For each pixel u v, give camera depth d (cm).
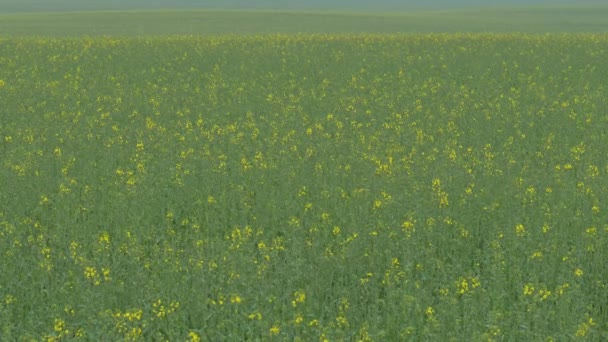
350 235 1535
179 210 1741
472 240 1558
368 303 1299
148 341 1169
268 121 2681
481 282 1373
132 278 1328
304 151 2220
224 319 1207
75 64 4150
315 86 3506
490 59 4288
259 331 1177
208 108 2934
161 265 1374
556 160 2155
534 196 1725
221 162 2025
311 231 1548
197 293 1259
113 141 2325
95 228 1625
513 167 2036
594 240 1460
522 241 1483
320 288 1305
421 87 3362
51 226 1656
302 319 1150
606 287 1299
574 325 1139
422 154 2123
